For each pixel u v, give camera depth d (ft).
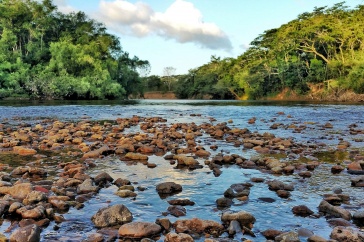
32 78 180.45
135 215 13.88
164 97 346.54
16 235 11.25
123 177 20.21
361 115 71.77
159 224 12.64
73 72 200.44
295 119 63.16
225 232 12.20
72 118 65.26
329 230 12.28
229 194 16.40
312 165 22.22
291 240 10.89
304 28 192.24
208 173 21.27
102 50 226.17
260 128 48.19
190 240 11.19
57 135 35.86
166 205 15.19
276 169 21.34
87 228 12.59
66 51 195.52
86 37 231.50
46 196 15.62
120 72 232.94
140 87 254.06
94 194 16.79
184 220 12.80
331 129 46.01
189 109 100.42
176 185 17.62
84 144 31.19
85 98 199.41
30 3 212.43
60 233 12.07
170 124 54.60
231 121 57.77
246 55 253.24
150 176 20.52
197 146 30.01
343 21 189.78
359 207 14.67
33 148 30.32
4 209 13.87
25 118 64.54
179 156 24.49
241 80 238.27
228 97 271.69
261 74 222.89
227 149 30.22
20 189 16.21
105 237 11.73
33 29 214.90
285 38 205.98
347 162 24.13
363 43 186.19
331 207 13.93
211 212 14.24
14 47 213.25
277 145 30.50
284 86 219.20
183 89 307.58
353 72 168.04
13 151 28.91
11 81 168.45
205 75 285.23
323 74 193.26
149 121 59.57
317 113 78.54
